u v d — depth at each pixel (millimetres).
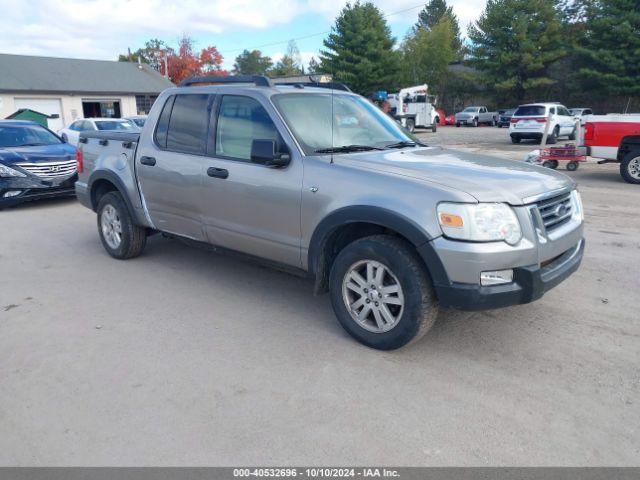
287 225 4180
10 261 6184
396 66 45344
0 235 7508
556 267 3643
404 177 3600
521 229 3389
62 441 2869
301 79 5742
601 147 11391
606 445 2773
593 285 5082
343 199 3756
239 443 2830
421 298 3494
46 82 33125
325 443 2820
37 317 4508
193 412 3107
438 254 3336
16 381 3480
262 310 4621
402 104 33375
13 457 2756
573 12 45812
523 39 44969
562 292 4910
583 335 4031
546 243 3512
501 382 3385
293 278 5461
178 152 5051
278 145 4223
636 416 3008
